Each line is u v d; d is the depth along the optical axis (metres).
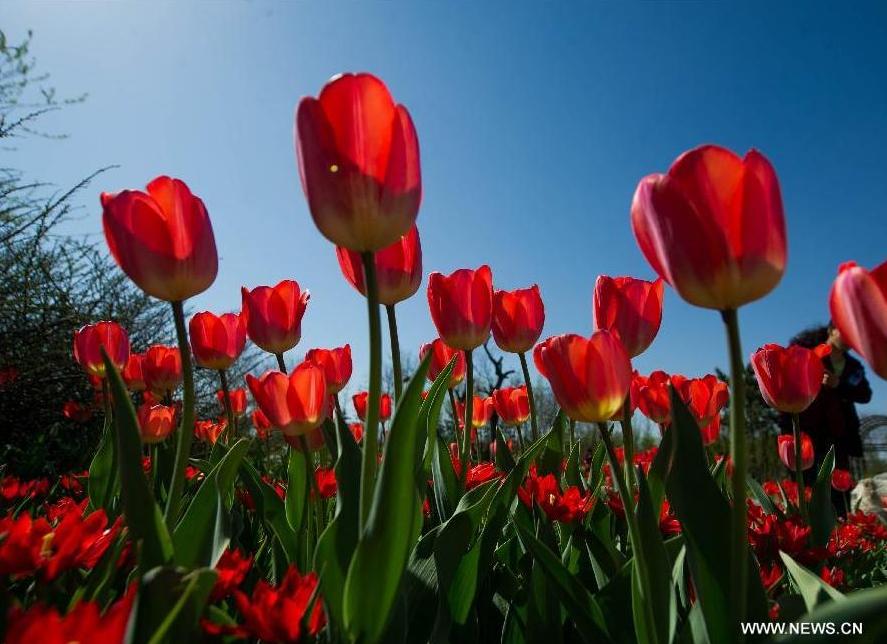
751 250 0.93
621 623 1.38
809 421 4.39
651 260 1.07
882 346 0.87
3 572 1.01
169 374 3.18
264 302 1.96
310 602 1.05
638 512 1.20
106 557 1.23
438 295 1.94
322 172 1.01
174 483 1.26
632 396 2.38
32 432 7.09
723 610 1.06
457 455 3.10
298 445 1.86
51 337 7.34
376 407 1.06
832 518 2.39
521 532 1.32
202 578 0.89
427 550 1.50
